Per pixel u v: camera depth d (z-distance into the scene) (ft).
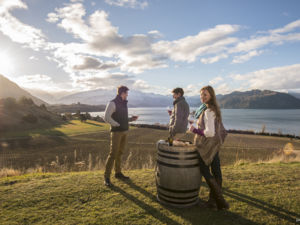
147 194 12.25
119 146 14.40
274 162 24.21
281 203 11.15
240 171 17.71
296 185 14.02
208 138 10.01
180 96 14.20
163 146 10.78
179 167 10.23
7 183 14.01
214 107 9.86
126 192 12.50
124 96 14.53
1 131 197.47
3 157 89.86
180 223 9.11
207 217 9.68
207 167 10.18
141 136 158.51
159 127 233.76
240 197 11.96
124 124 14.02
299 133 254.47
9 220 9.19
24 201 11.07
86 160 75.56
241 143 123.03
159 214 9.89
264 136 174.29
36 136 165.48
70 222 9.05
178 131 13.64
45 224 8.89
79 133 186.70
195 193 10.76
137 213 9.93
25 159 84.94
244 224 9.10
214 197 10.11
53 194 12.00
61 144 126.11
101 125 286.25
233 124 400.06
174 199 10.57
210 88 10.07
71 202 11.03
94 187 13.16
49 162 76.33
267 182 14.65
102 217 9.50
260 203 11.16
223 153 82.69
